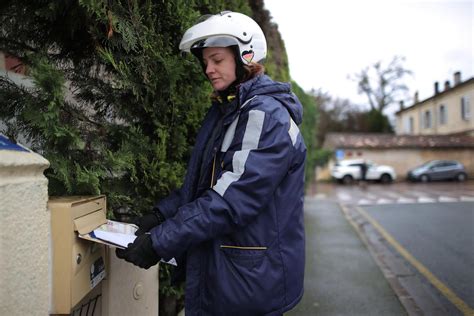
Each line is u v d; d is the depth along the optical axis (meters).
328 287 3.91
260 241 1.42
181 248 1.32
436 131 31.17
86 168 1.59
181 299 2.84
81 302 1.57
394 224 8.48
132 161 1.74
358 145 27.45
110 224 1.51
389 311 3.28
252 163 1.33
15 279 1.05
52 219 1.22
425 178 23.75
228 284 1.40
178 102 2.06
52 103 1.31
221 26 1.54
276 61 6.11
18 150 1.12
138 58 1.66
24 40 1.67
